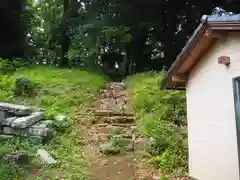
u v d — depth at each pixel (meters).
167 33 19.48
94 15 18.92
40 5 21.59
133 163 7.16
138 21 18.72
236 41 4.67
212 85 5.38
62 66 19.11
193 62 6.02
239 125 4.62
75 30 18.66
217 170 5.20
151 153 7.54
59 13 21.09
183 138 8.23
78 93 11.27
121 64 20.00
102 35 17.48
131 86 13.27
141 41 19.45
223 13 4.58
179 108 9.88
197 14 18.70
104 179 6.29
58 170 6.36
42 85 11.83
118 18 18.45
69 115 9.49
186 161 7.18
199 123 5.91
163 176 6.54
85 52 17.42
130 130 8.91
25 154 6.24
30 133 7.55
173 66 6.23
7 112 8.22
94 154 7.53
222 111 5.06
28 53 19.55
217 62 5.20
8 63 14.12
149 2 18.19
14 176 5.55
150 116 9.65
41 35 21.83
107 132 8.80
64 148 7.51
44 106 9.96
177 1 18.50
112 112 9.99
